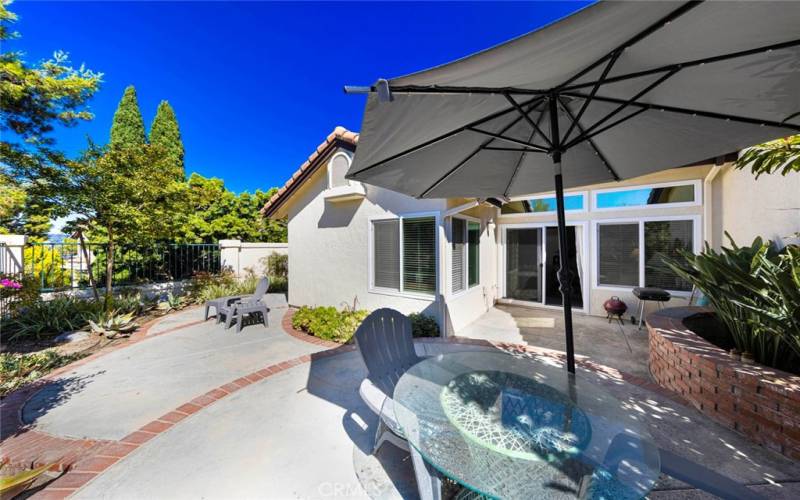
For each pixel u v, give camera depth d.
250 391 4.59
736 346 4.11
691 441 3.32
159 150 9.84
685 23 1.75
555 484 1.84
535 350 6.24
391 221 8.24
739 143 3.27
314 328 7.32
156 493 2.70
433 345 6.61
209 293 11.45
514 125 3.50
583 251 9.16
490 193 4.95
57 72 7.02
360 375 5.16
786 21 1.74
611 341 6.73
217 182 20.03
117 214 8.80
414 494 2.70
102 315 7.88
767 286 3.44
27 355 5.92
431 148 3.39
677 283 7.91
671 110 2.89
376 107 2.29
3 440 3.46
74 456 3.17
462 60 1.90
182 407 4.12
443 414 2.54
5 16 6.06
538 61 2.08
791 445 3.01
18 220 8.57
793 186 4.75
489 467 1.96
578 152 4.05
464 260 8.41
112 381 4.95
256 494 2.70
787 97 2.51
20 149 7.29
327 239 9.73
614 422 2.45
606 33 1.81
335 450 3.26
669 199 8.00
